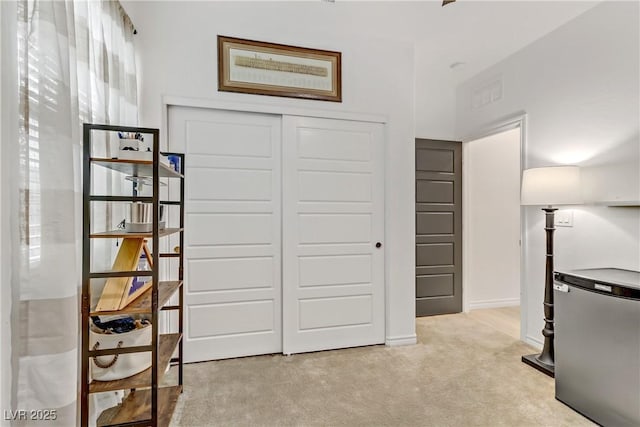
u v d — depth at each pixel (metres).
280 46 2.73
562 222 2.68
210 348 2.64
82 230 1.50
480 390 2.22
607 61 2.35
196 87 2.55
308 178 2.83
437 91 3.97
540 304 2.90
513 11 2.50
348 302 2.93
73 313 1.26
